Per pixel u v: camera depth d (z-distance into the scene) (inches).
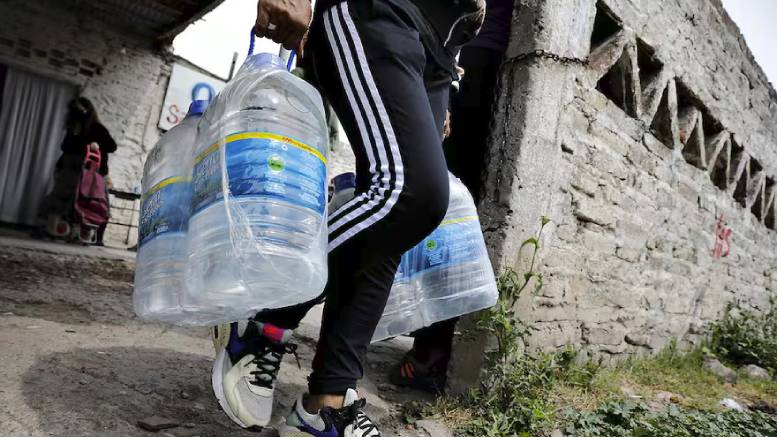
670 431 82.0
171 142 48.2
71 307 91.7
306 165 41.1
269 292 38.9
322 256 41.3
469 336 82.9
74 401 51.0
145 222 47.0
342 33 48.3
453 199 64.6
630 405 92.5
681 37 141.6
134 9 266.7
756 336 202.4
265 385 51.6
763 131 217.2
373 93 46.6
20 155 266.5
